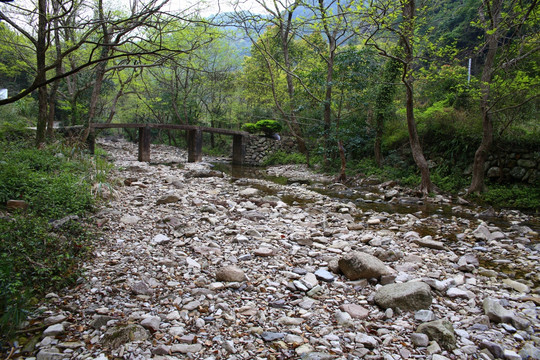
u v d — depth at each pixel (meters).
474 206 8.49
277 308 2.87
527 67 9.42
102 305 2.80
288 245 4.47
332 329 2.57
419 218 7.09
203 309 2.76
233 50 24.20
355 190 10.73
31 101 16.78
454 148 10.66
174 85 24.12
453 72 9.20
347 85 11.41
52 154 7.92
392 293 2.98
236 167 17.11
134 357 2.17
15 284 2.59
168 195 6.46
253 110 24.98
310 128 14.45
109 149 20.23
